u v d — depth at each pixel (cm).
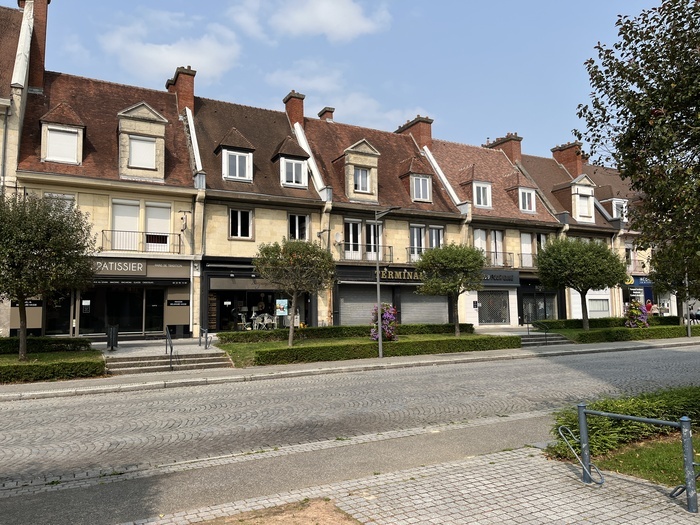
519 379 1388
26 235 1395
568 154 3941
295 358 1741
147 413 1006
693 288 825
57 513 493
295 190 2650
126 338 2227
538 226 3359
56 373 1389
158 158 2323
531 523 445
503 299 3222
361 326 2311
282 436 807
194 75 2733
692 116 716
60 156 2159
